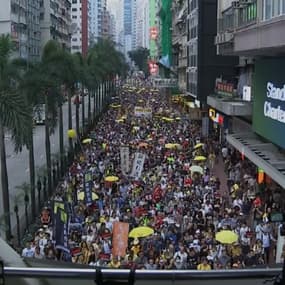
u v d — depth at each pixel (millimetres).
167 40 105000
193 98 68438
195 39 62844
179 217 23172
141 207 25141
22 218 30234
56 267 3369
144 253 18500
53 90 37938
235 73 58281
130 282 2898
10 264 3502
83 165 38688
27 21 104062
